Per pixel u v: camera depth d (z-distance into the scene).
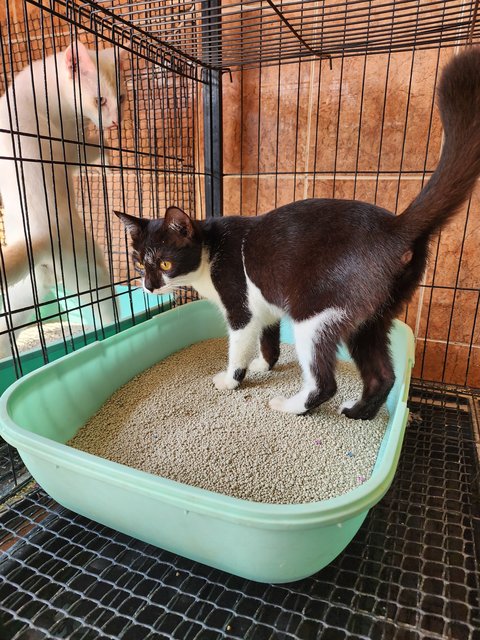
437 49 1.41
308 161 1.68
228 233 1.21
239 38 1.42
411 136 1.52
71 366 1.15
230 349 1.28
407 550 0.85
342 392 1.32
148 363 1.47
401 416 0.92
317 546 0.66
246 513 0.60
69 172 1.68
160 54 1.45
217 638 0.67
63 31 1.87
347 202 1.03
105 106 1.69
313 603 0.73
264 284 1.13
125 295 2.04
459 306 1.59
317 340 1.03
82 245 1.67
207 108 1.66
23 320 1.70
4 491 1.01
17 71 1.83
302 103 1.63
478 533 0.89
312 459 0.98
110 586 0.76
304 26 1.49
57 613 0.71
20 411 0.96
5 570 0.79
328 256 0.98
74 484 0.79
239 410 1.19
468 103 0.82
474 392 1.48
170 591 0.75
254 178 1.77
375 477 0.68
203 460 0.97
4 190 1.59
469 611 0.73
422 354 1.66
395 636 0.69
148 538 0.79
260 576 0.71
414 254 0.96
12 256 1.45
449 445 1.18
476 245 1.51
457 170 0.85
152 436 1.07
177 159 1.70
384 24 1.25
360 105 1.56
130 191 1.96
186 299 2.00
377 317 1.05
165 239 1.20
